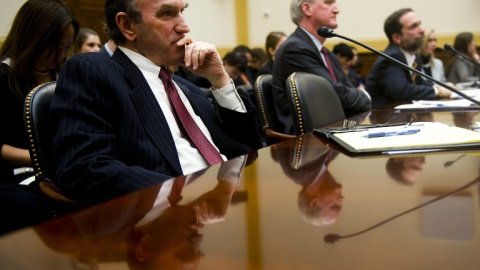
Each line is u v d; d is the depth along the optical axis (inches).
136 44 46.0
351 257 13.1
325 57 100.7
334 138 37.3
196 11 235.8
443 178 22.5
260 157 32.2
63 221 18.3
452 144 30.6
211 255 13.7
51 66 60.5
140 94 42.6
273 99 87.3
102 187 35.5
